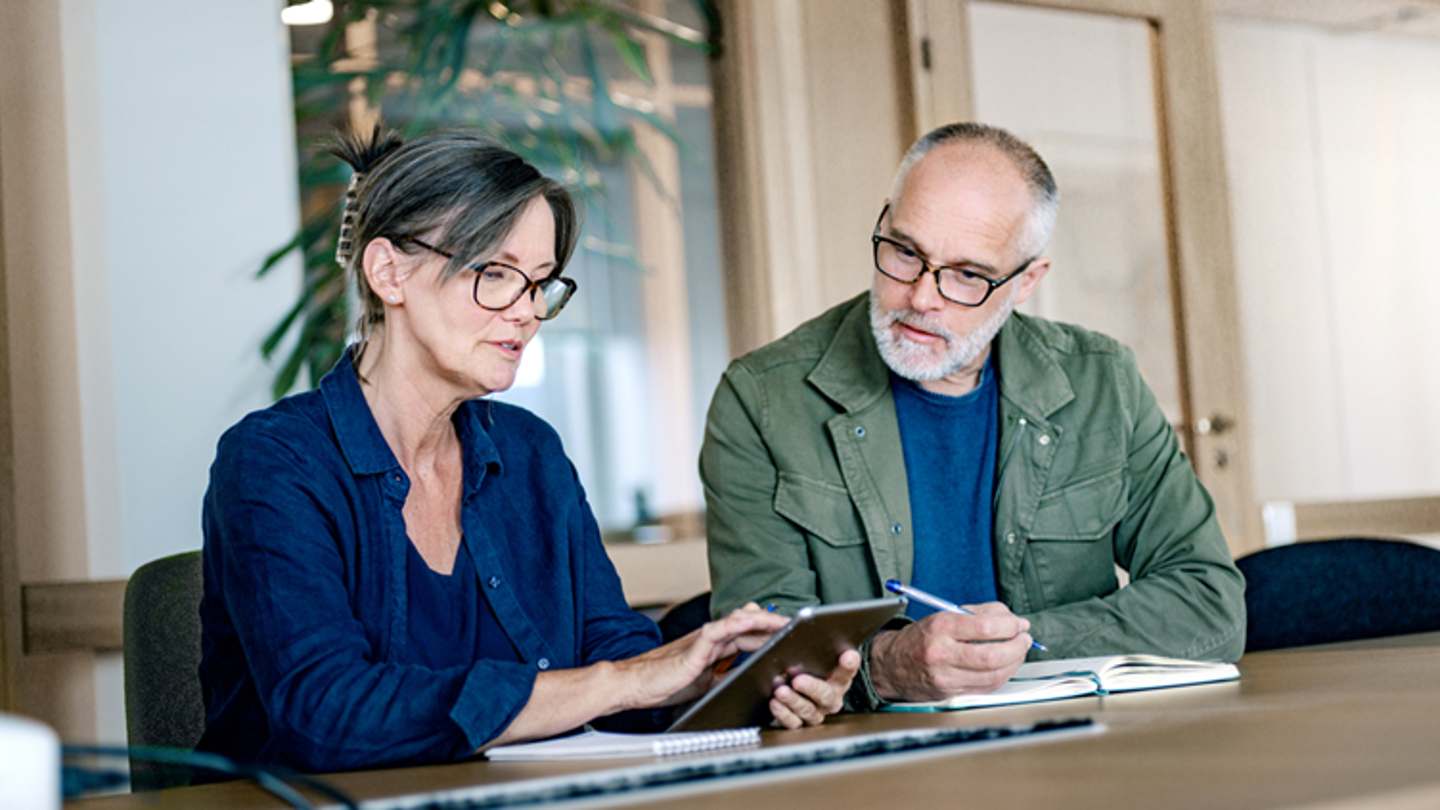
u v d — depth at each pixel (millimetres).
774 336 3756
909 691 1351
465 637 1388
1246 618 1916
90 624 2914
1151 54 4137
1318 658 1576
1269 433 4398
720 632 1164
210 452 3072
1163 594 1685
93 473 2980
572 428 3996
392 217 1330
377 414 1375
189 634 1569
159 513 3021
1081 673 1341
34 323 2959
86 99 3027
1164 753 830
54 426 2961
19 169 2971
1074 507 1844
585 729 1242
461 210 1322
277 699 1135
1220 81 4363
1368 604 2131
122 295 3025
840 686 1227
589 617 1523
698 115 3898
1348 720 937
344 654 1155
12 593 2832
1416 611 2127
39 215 2980
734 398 1858
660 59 3908
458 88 3652
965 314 1715
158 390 3039
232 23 3168
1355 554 2145
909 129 3916
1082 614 1648
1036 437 1841
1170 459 1898
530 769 1000
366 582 1318
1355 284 4586
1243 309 4398
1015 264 1732
